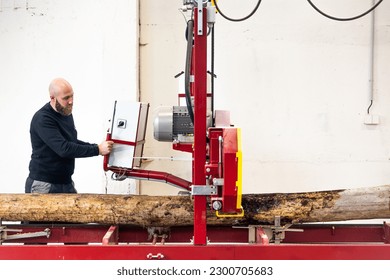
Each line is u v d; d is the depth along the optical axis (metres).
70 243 2.95
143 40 3.94
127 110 2.82
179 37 3.93
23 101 3.97
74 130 3.29
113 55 3.83
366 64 3.91
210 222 2.78
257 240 2.70
